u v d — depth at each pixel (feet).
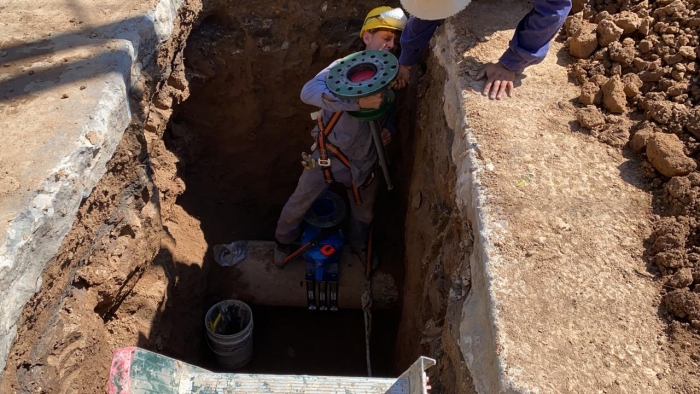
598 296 5.34
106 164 7.20
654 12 7.93
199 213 11.98
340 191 12.71
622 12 8.07
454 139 7.32
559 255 5.65
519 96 7.35
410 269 9.43
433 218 8.11
